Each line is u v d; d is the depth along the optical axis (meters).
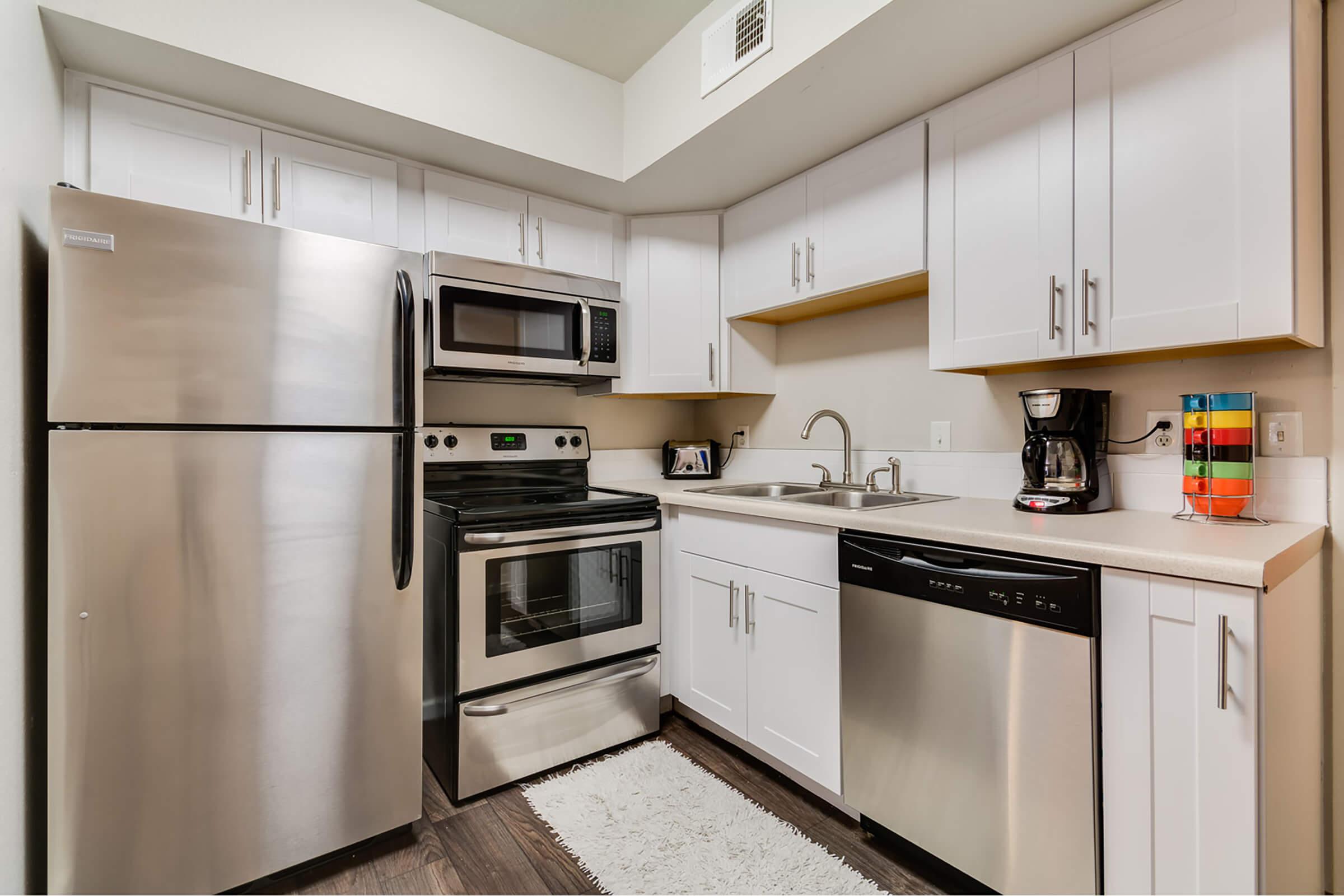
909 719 1.46
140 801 1.28
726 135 1.94
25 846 1.21
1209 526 1.34
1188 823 1.04
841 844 1.58
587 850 1.56
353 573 1.52
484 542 1.79
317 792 1.48
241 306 1.36
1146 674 1.09
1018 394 1.75
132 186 1.62
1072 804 1.17
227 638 1.36
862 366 2.35
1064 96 1.48
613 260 2.59
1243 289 1.21
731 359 2.58
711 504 2.04
